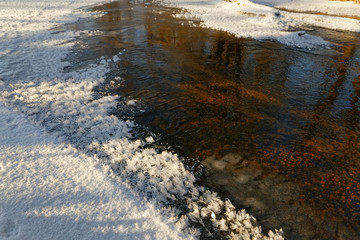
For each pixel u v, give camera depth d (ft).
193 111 20.15
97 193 11.94
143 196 12.15
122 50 34.24
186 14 58.85
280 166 14.44
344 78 27.02
